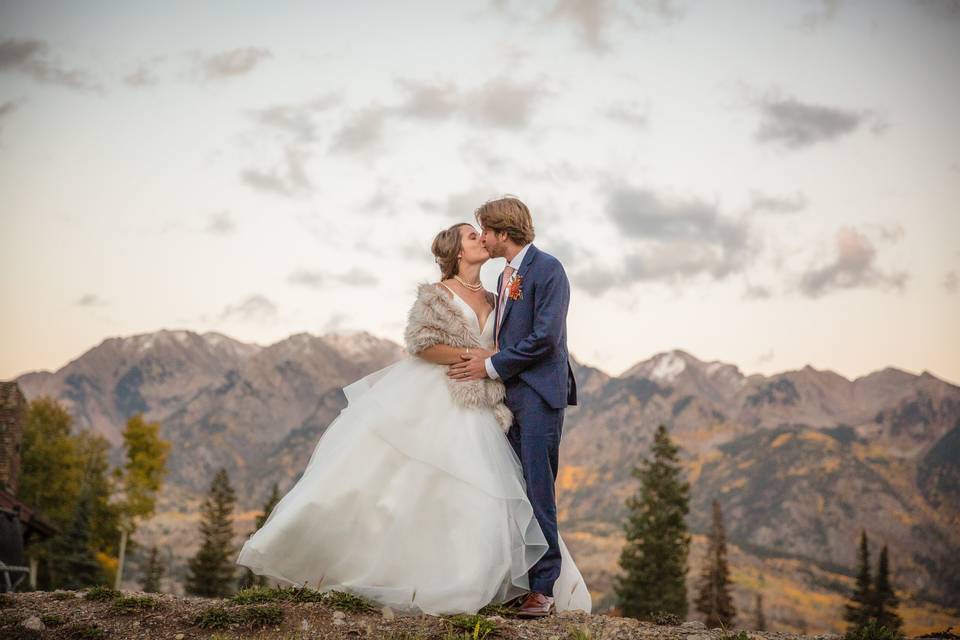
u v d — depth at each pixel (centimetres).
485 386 639
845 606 5819
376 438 619
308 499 603
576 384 668
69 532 5409
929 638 645
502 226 653
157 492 6912
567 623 592
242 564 606
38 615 582
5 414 3875
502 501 611
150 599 612
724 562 5297
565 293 645
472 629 559
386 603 597
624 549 5044
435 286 661
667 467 5106
